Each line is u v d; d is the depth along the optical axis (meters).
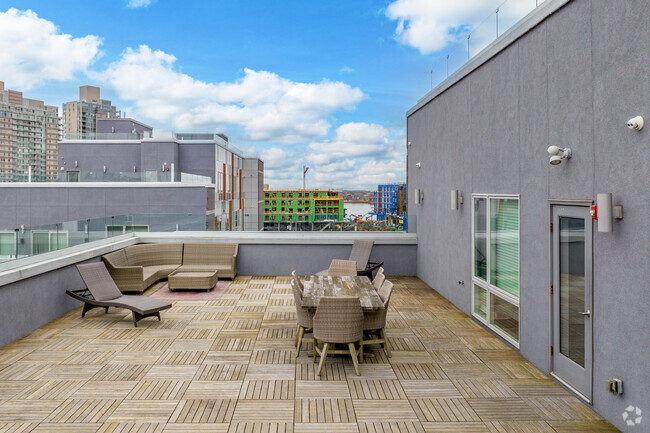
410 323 7.67
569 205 4.95
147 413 4.39
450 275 9.21
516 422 4.29
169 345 6.43
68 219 23.59
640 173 3.86
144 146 29.73
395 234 12.59
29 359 5.83
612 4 4.20
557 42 5.15
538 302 5.63
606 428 4.19
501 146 6.71
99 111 111.44
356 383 5.17
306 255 12.15
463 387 5.09
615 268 4.19
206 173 30.58
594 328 4.51
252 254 12.14
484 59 7.22
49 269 7.46
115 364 5.68
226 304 8.92
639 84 3.86
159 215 12.22
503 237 6.74
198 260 11.57
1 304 6.28
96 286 7.89
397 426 4.20
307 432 4.06
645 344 3.82
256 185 44.38
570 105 4.90
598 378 4.45
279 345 6.47
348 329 5.36
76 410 4.44
